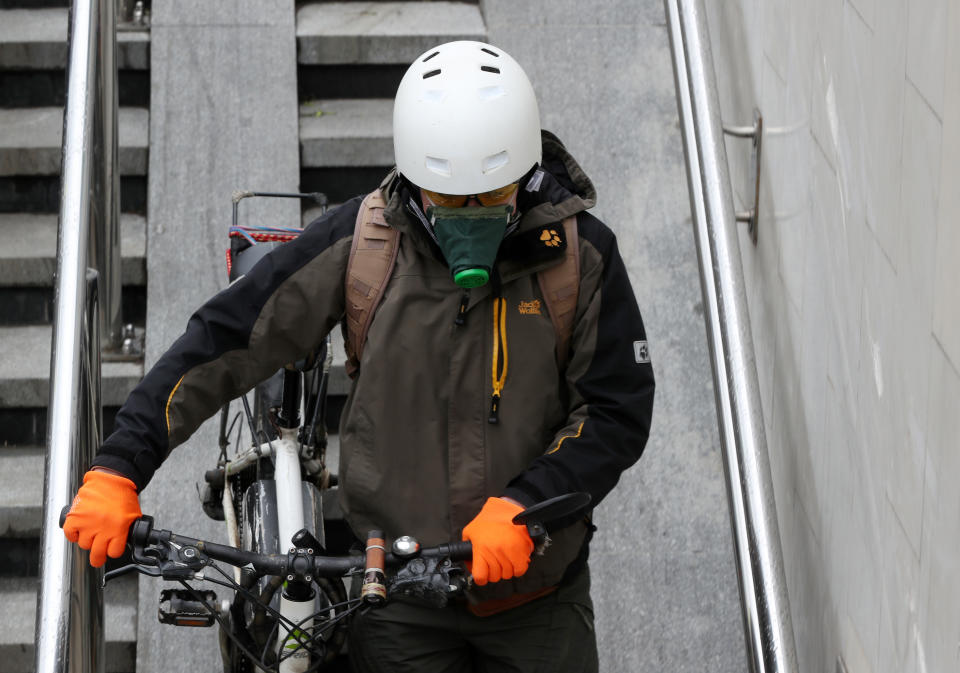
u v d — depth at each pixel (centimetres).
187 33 507
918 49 221
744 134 393
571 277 287
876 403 250
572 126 489
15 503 427
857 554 269
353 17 527
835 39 289
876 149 250
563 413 300
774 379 365
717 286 319
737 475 291
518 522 257
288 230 368
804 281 323
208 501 375
